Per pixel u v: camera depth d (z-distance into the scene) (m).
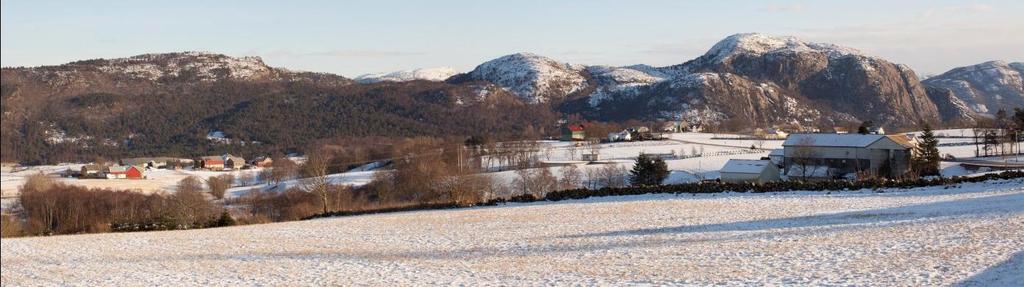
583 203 76.00
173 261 48.66
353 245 53.50
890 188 72.69
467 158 140.88
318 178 105.31
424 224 65.62
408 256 45.78
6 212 96.94
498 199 83.19
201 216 86.50
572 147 180.25
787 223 52.59
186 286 37.66
